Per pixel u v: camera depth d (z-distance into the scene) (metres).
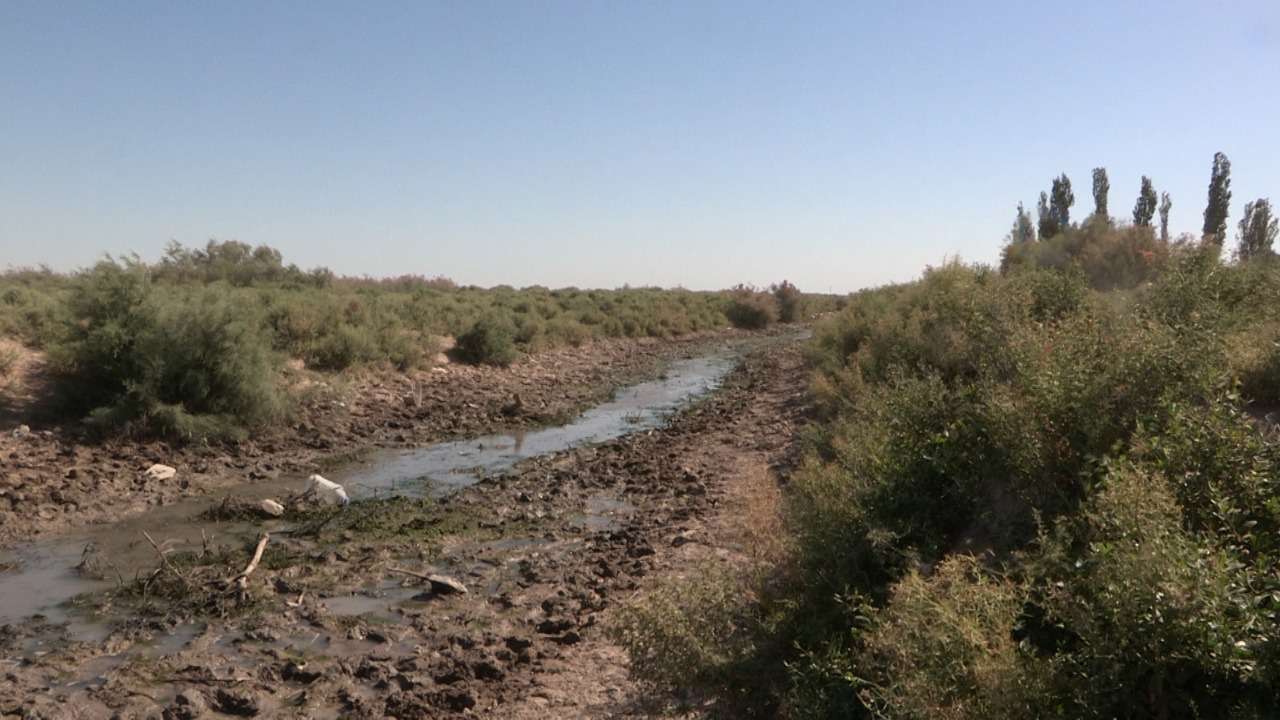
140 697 5.84
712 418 17.89
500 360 25.34
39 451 12.22
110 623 7.17
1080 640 3.77
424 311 27.06
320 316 21.50
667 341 40.44
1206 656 3.14
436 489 12.17
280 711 5.70
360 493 11.86
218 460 13.27
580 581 8.05
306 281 38.22
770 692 4.53
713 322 49.06
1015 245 20.25
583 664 6.23
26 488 10.92
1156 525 3.53
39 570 8.53
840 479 5.93
